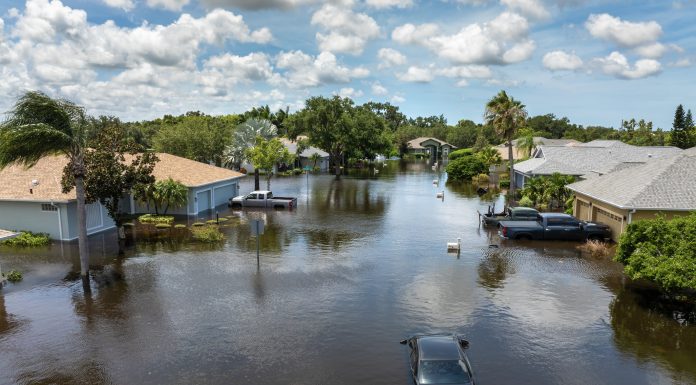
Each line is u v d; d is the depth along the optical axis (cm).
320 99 7162
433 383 1001
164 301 1625
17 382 1111
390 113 15975
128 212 3378
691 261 1488
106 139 2238
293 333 1366
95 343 1306
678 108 8306
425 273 1964
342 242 2552
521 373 1150
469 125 14275
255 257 2219
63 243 2514
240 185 5456
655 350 1272
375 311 1536
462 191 5006
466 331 1386
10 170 2812
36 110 1738
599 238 2552
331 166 7869
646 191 2309
